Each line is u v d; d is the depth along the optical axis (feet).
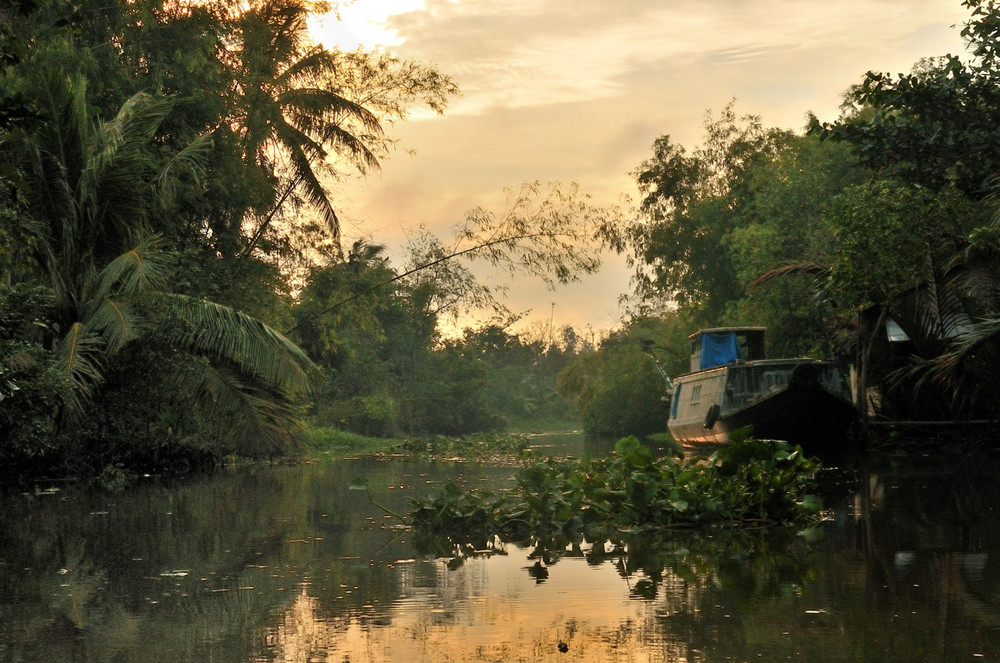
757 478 27.53
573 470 37.47
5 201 36.73
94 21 60.80
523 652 13.17
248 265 71.31
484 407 166.81
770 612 15.26
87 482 46.57
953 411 63.36
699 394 77.15
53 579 19.56
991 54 48.11
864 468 47.73
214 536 25.99
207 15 68.03
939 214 57.88
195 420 57.26
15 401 40.50
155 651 13.60
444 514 27.73
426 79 76.48
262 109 71.26
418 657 13.04
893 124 50.34
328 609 16.31
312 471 54.49
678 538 24.82
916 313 61.77
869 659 12.42
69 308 51.70
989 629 13.92
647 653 12.98
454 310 94.48
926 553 20.83
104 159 52.60
